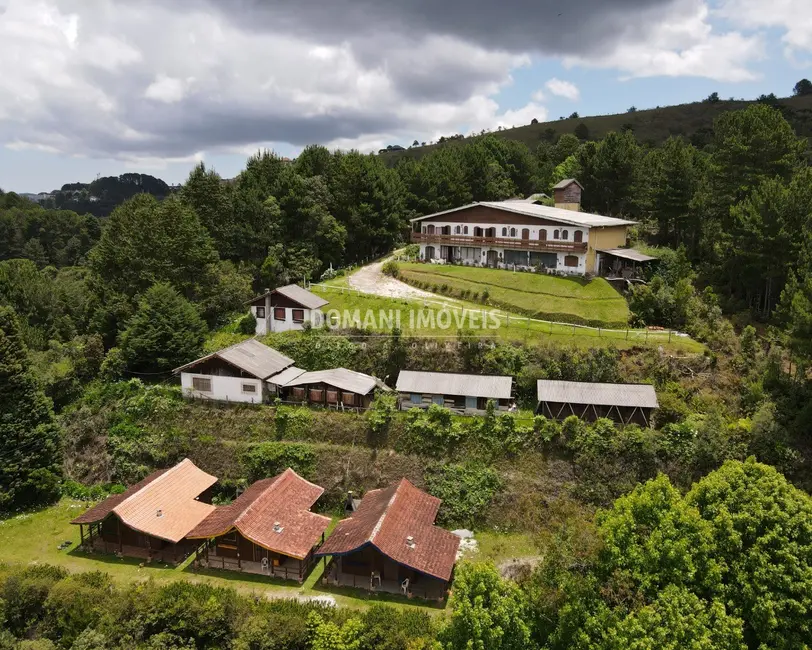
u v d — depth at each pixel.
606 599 25.06
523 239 74.81
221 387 51.28
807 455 40.22
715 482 29.27
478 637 23.41
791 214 55.88
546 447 42.66
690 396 46.31
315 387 50.09
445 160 111.25
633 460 40.66
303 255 78.62
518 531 39.44
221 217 78.50
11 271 82.44
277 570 36.91
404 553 33.84
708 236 69.50
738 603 25.69
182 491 41.97
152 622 30.00
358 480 43.66
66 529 42.69
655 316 58.00
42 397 48.38
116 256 70.12
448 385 48.00
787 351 49.75
